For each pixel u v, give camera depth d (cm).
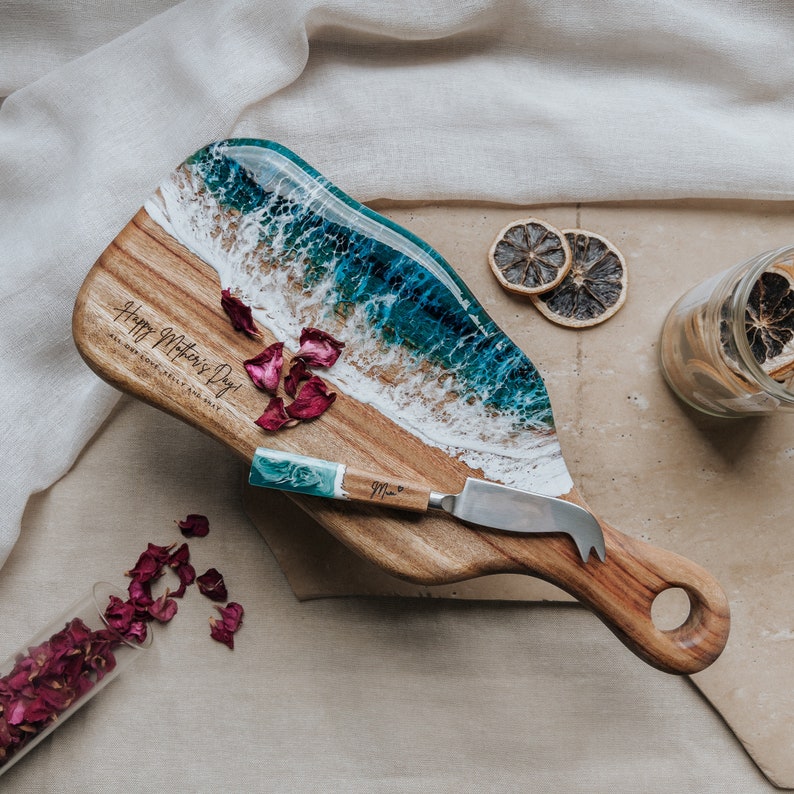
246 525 68
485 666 68
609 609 58
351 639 68
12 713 63
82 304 58
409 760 68
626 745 68
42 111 67
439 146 67
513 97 67
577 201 67
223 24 66
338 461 59
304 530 67
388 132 67
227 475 68
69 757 67
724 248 68
